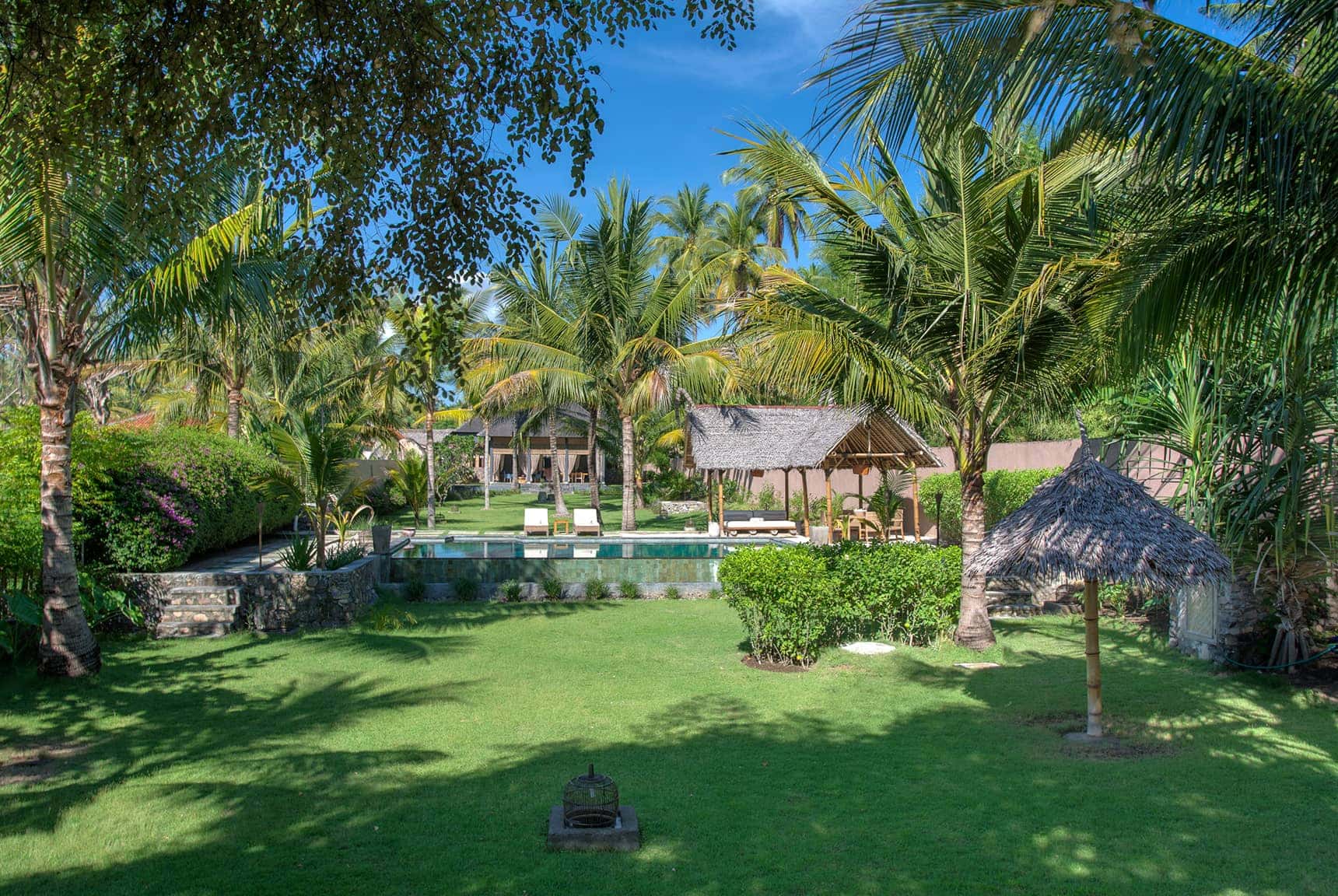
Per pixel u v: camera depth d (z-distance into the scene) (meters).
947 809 6.10
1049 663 11.13
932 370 11.71
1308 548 9.93
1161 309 5.75
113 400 41.81
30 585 11.18
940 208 10.97
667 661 11.36
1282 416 9.67
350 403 31.94
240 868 5.12
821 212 11.20
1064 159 8.83
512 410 29.52
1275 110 4.61
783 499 35.59
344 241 7.02
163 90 6.35
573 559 17.69
